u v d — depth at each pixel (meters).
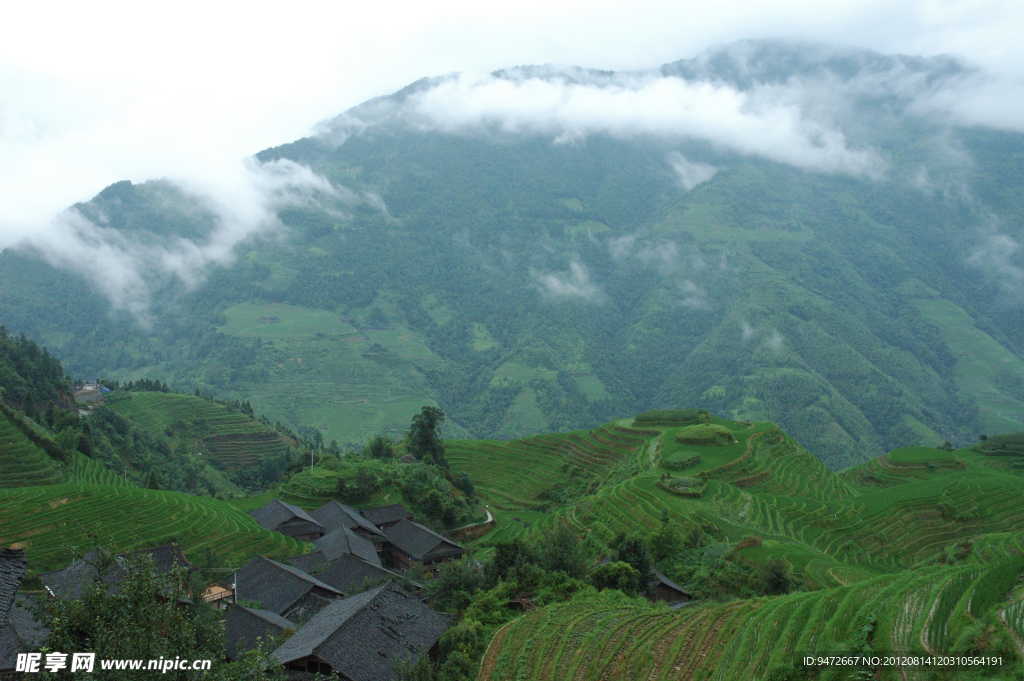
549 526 97.62
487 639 47.12
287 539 89.81
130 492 87.19
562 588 55.50
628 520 88.50
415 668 40.34
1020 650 24.38
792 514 91.00
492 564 61.34
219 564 76.25
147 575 22.70
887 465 143.00
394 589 50.56
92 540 25.53
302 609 61.38
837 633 29.48
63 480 102.69
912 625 28.11
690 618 40.94
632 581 57.84
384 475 116.00
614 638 40.94
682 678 34.50
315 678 39.94
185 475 150.38
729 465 110.62
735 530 80.62
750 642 33.06
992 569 30.31
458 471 151.88
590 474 137.50
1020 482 100.94
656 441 130.88
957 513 91.44
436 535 92.94
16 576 29.83
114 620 21.70
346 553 77.06
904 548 85.12
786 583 60.06
